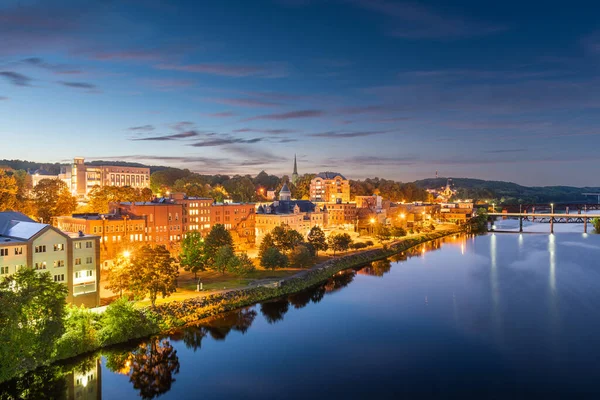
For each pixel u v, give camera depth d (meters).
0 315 79.69
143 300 117.50
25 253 100.62
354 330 109.31
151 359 92.25
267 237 185.12
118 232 159.38
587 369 87.38
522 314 120.44
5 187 181.62
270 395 78.56
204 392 79.56
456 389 80.50
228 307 123.69
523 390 79.94
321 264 182.50
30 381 83.19
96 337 94.94
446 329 109.56
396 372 87.06
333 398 77.69
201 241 156.25
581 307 126.12
